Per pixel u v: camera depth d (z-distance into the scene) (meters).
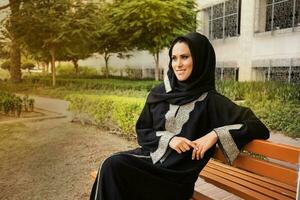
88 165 4.32
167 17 12.99
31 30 13.86
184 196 1.90
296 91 9.09
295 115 6.75
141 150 2.08
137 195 1.81
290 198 1.80
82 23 14.23
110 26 14.91
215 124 1.89
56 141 5.68
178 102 1.97
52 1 13.66
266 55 12.81
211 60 1.97
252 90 10.46
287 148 1.54
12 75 16.84
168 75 2.12
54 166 4.29
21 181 3.73
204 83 1.96
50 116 8.31
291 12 11.75
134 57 24.50
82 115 7.23
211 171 2.33
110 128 6.33
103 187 1.76
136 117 5.31
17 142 5.63
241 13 14.02
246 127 1.72
